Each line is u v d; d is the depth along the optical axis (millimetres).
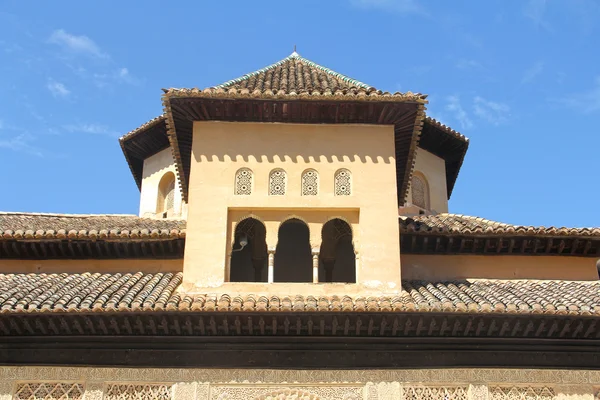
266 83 15117
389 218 13711
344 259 15711
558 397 12281
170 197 19297
